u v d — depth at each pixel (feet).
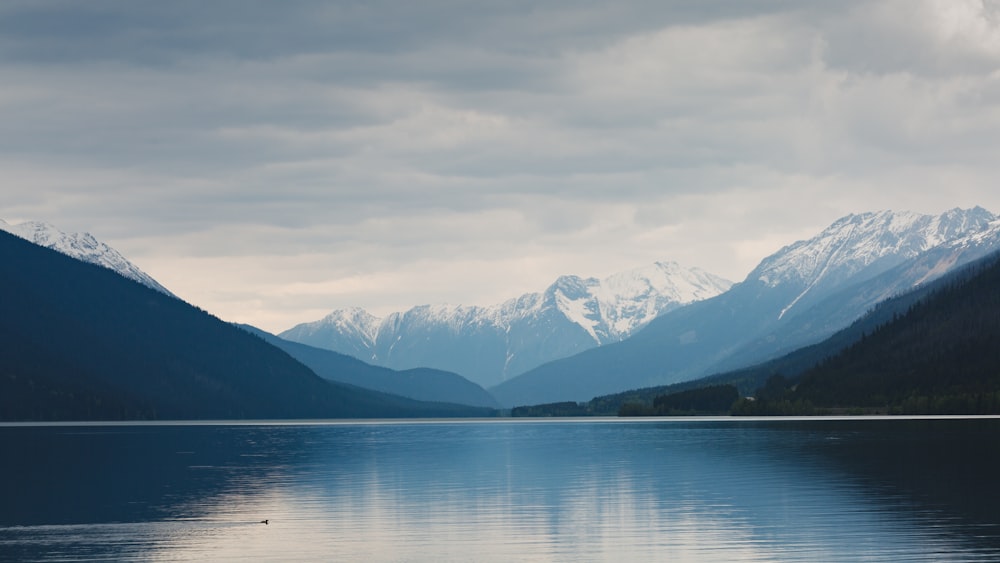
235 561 264.52
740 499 360.28
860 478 418.31
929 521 307.37
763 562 255.70
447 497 376.27
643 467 485.97
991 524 301.43
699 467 481.46
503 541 286.87
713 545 276.82
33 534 302.66
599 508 343.67
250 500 373.20
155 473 479.41
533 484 415.85
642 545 278.46
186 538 295.28
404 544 284.20
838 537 284.00
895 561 254.27
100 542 290.35
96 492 400.67
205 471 489.26
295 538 294.25
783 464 488.85
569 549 274.98
